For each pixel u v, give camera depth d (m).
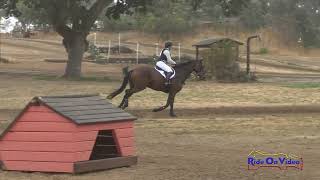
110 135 11.80
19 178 10.46
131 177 10.49
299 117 21.12
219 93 31.41
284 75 53.75
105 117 11.16
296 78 48.31
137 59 65.94
